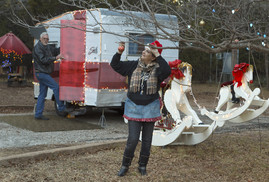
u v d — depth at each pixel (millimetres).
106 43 7652
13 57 18141
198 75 24203
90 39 7754
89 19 7773
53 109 10688
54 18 8961
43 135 6730
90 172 4438
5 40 16219
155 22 3869
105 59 7656
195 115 5820
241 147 6035
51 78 8141
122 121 8820
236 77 5891
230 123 8883
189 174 4539
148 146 4375
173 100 5641
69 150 5152
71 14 8266
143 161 4426
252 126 8422
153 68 4156
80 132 7160
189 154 5523
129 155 4301
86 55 7793
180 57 14203
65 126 7758
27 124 7828
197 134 5793
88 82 7789
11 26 21266
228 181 4332
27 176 4203
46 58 7918
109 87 7770
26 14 16719
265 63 20328
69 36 7781
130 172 4500
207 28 6047
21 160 4668
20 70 19312
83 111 8531
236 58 14836
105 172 4465
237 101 6473
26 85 18797
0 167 4488
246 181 4344
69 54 7836
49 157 4934
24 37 21516
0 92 15352
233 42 4730
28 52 16766
